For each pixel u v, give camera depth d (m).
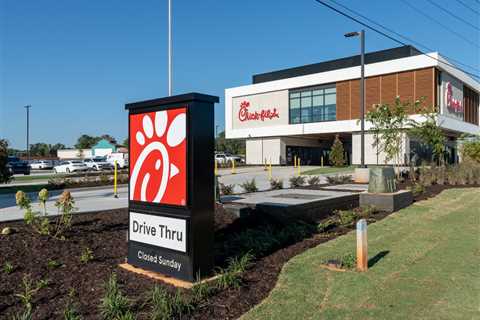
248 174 29.12
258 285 5.00
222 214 8.29
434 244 7.21
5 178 13.32
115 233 6.83
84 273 5.09
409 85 39.28
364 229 5.63
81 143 111.69
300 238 7.48
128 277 5.05
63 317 3.94
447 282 5.13
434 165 19.80
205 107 5.02
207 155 5.06
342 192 12.23
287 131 48.66
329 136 51.62
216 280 4.93
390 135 19.69
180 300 4.14
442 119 38.62
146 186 5.44
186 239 4.89
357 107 42.94
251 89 52.44
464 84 47.28
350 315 4.13
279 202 9.11
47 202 11.77
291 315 4.12
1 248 5.48
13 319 3.71
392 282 5.14
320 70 52.62
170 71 16.20
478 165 19.25
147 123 5.46
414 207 11.47
